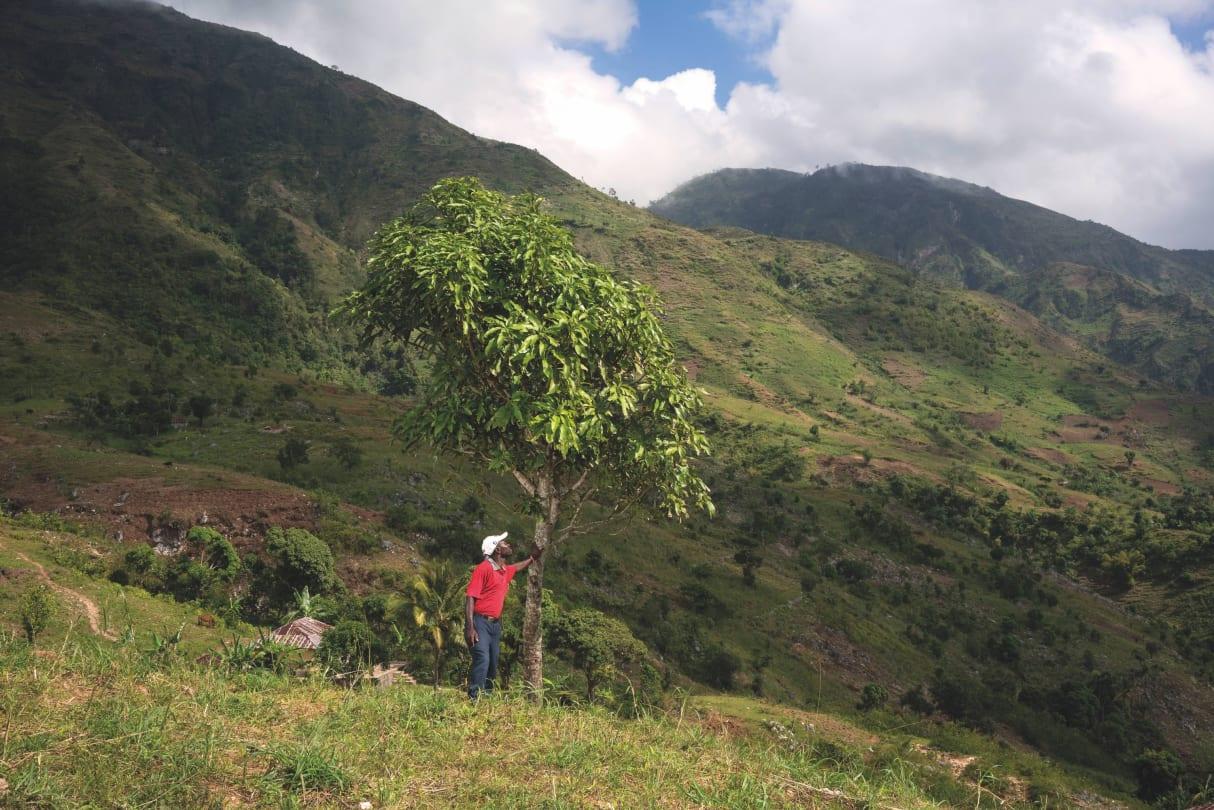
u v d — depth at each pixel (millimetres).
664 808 4277
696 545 100500
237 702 5086
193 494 64438
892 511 149125
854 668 80125
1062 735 76125
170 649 6234
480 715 5711
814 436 198125
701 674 64500
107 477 67312
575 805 4070
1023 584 120750
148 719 4129
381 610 43781
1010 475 198125
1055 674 96938
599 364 8727
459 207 8812
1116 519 169000
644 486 9375
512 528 78750
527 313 8117
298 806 3623
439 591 23219
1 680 4508
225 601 46594
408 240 8500
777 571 99625
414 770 4305
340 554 59938
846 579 106438
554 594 64250
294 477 80188
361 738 4676
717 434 193875
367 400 136250
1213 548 137875
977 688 79125
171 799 3373
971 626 102750
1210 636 118750
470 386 8695
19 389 105625
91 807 3148
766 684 67000
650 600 75438
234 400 114625
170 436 94688
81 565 43031
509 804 3936
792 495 145625
